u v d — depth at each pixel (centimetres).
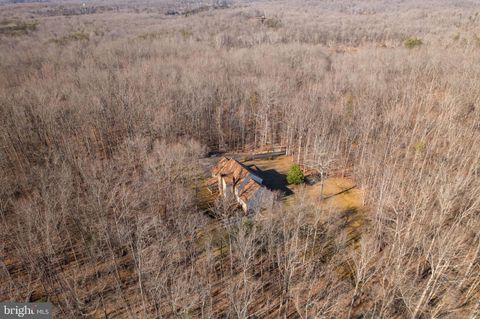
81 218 4125
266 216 4116
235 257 3738
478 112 6166
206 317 2947
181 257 3709
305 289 3316
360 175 5197
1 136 5841
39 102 6488
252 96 7975
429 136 5878
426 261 3384
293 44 12381
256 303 3288
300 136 6016
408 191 4238
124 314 3184
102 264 3766
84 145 6272
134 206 4116
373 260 3588
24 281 3547
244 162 6241
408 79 8131
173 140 6481
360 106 6644
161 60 10069
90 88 7594
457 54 8906
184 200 4441
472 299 3066
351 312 3091
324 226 4222
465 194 3672
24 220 3966
